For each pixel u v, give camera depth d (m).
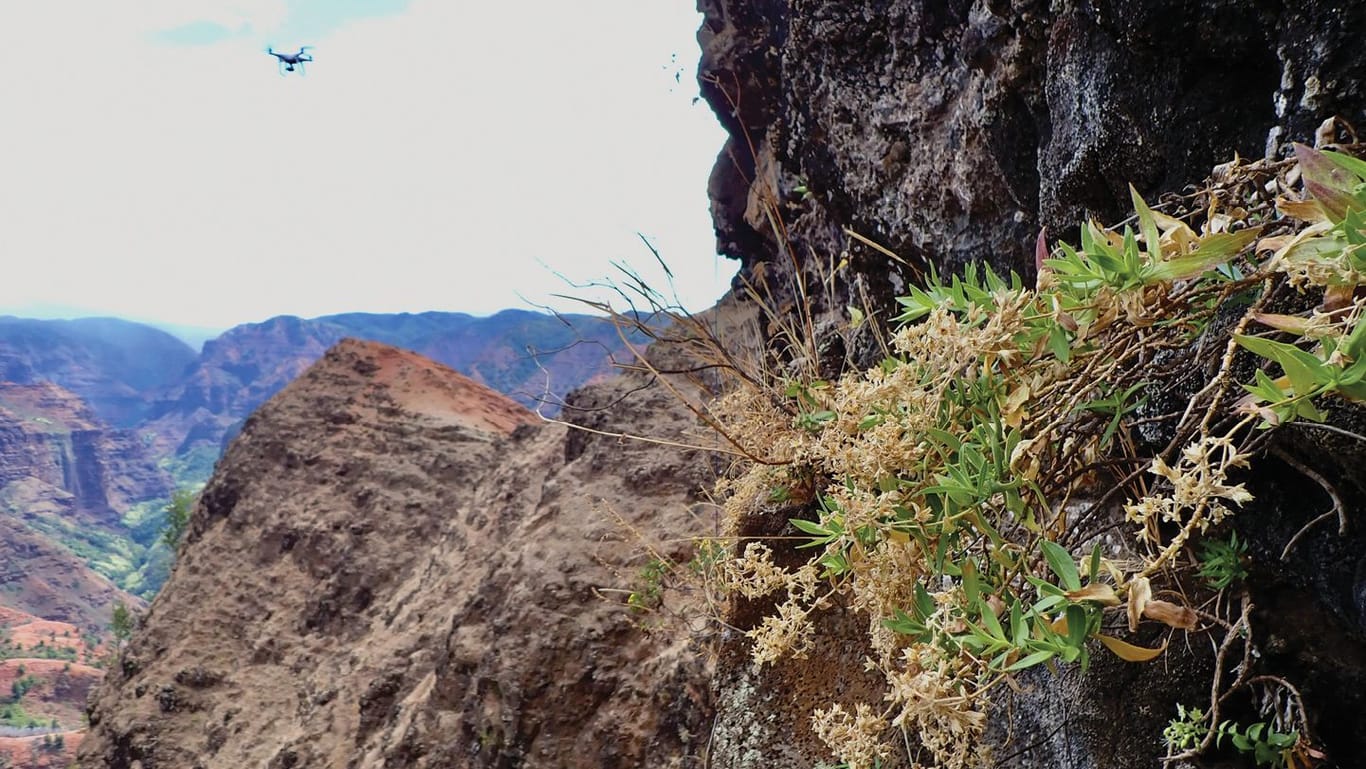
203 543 19.31
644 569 5.46
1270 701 1.34
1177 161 1.66
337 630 16.23
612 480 7.21
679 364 4.60
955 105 2.51
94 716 17.42
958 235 2.59
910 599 1.33
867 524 1.29
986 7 2.11
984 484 1.18
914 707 1.12
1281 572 1.34
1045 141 2.12
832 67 2.99
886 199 2.87
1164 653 1.51
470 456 18.30
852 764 1.27
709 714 4.93
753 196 5.61
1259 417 1.17
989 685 1.09
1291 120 1.33
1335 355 0.85
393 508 17.58
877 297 3.18
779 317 3.53
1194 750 1.29
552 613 6.46
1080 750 1.58
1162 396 1.40
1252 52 1.48
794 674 2.31
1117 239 1.21
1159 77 1.65
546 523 7.47
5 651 61.50
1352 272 0.87
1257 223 1.22
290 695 15.59
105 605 77.25
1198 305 1.20
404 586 15.66
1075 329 1.17
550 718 6.10
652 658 5.97
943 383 1.25
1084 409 1.28
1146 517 1.06
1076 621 1.06
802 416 2.23
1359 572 1.19
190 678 16.28
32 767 48.78
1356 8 1.23
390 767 7.31
